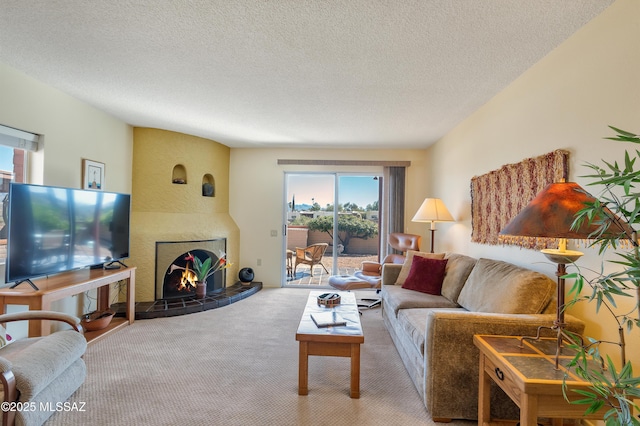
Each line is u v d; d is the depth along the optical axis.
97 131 3.56
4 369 1.60
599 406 1.04
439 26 1.93
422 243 5.24
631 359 1.59
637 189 1.58
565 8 1.74
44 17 1.91
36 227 2.61
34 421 1.72
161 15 1.87
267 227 5.41
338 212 5.46
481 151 3.28
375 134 4.41
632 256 0.94
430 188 5.02
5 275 2.42
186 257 4.38
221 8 1.79
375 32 2.00
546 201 1.49
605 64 1.75
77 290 2.71
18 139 2.71
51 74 2.69
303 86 2.85
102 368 2.51
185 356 2.75
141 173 4.23
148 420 1.88
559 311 1.51
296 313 3.98
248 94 3.06
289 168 5.41
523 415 1.37
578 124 1.95
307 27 1.96
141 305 3.95
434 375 1.94
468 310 2.58
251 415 1.95
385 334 3.36
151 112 3.63
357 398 2.16
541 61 2.31
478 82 2.72
